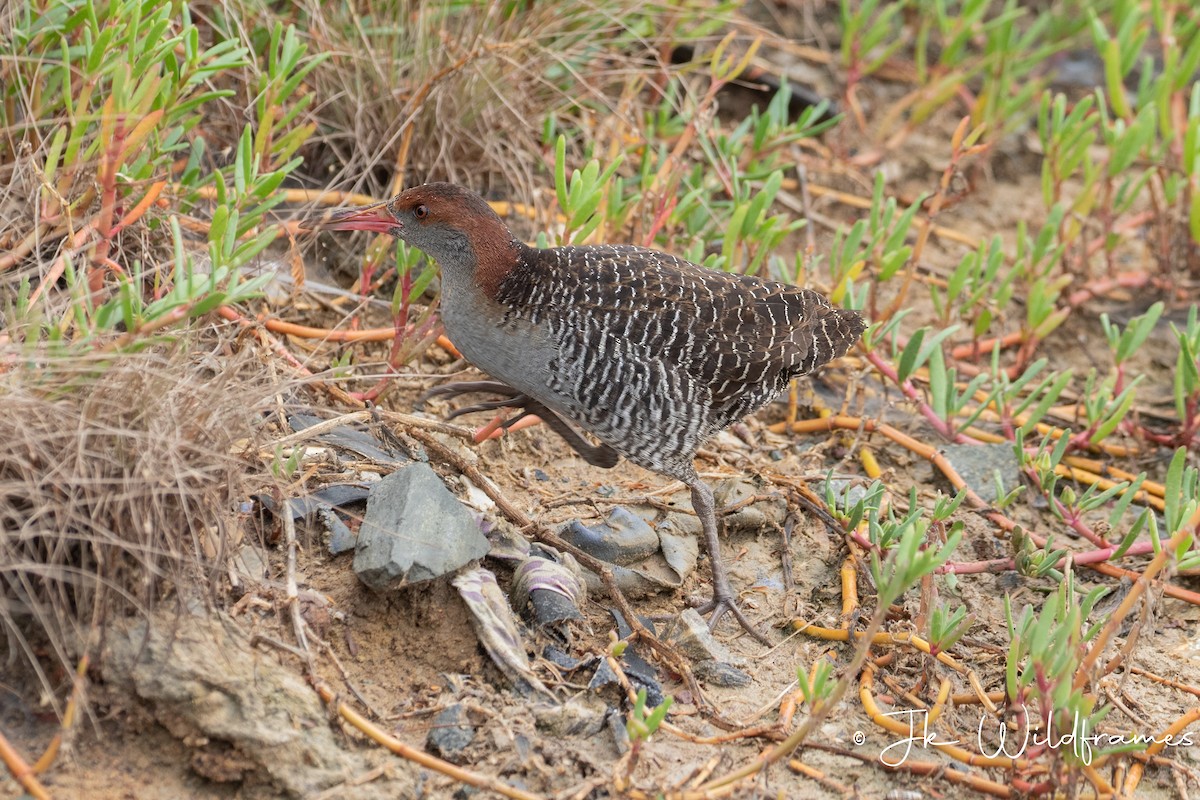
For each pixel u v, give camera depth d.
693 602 6.26
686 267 6.33
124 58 6.00
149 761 4.93
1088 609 5.76
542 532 6.20
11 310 5.50
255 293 5.45
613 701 5.55
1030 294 8.19
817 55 10.60
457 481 6.38
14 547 4.83
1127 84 11.15
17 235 6.17
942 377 7.50
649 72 8.35
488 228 6.03
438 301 6.91
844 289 7.77
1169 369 8.55
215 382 5.23
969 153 7.81
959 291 8.11
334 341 7.20
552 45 8.32
